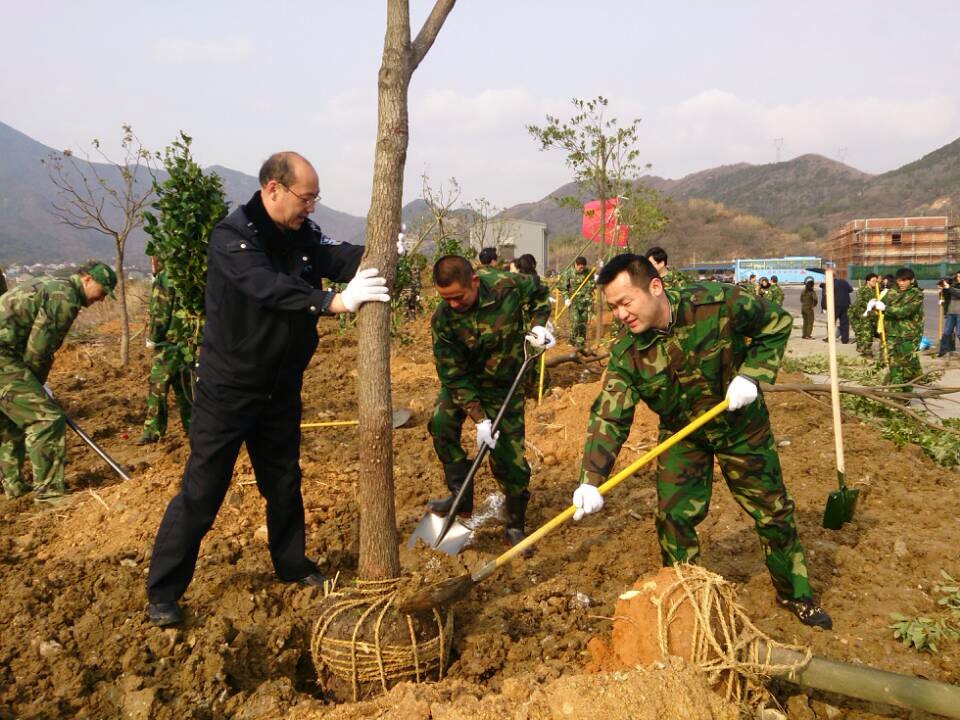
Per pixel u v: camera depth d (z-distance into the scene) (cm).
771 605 364
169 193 671
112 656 318
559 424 718
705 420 311
